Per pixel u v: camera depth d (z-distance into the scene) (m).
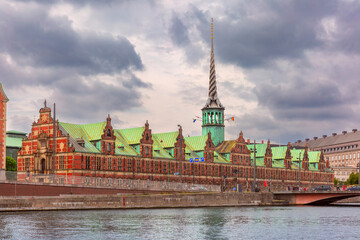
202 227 71.12
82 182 102.06
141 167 150.50
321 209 117.88
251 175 190.75
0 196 86.44
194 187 128.50
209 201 117.12
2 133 109.75
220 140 195.25
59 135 135.88
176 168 161.62
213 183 174.88
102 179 106.50
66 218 77.38
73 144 135.12
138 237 61.03
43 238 58.84
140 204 103.44
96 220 75.62
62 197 91.94
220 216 87.88
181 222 76.25
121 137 154.50
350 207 131.50
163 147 165.38
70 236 60.50
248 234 65.19
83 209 94.44
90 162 136.25
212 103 197.75
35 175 94.19
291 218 87.62
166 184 120.81
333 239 61.66
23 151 143.50
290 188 197.00
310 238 62.38
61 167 134.50
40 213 84.56
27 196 89.75
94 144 142.25
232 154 184.12
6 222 71.12
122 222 74.31
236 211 102.31
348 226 75.19
